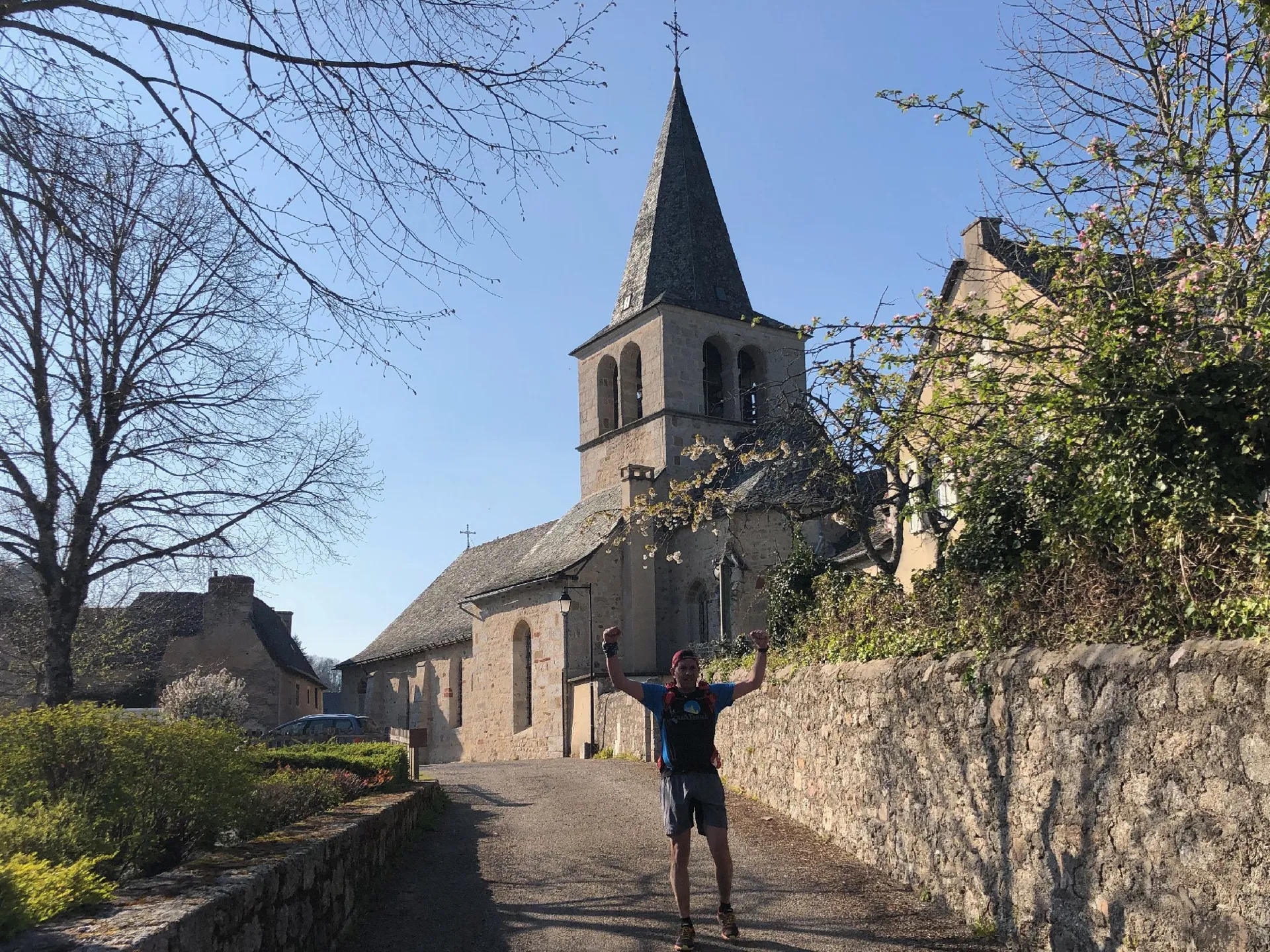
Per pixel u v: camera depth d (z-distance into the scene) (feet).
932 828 24.90
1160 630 16.88
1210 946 14.79
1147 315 21.94
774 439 51.39
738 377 113.91
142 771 23.95
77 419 46.09
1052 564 20.77
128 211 24.34
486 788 55.31
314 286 25.23
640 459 109.91
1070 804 18.66
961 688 23.40
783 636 48.52
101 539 49.65
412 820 37.29
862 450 41.27
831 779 32.86
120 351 46.80
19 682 70.44
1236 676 14.53
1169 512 17.97
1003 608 22.43
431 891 28.22
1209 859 14.92
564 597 90.17
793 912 24.14
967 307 30.68
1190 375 20.01
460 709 122.52
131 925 13.94
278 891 18.85
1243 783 14.32
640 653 97.81
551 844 35.17
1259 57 22.53
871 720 29.25
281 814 29.07
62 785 23.11
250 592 121.19
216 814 24.70
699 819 22.16
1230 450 18.56
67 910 14.88
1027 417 24.73
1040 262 26.76
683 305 109.40
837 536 84.69
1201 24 23.49
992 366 27.09
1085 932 18.07
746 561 86.43
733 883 27.32
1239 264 22.54
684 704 22.31
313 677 151.84
